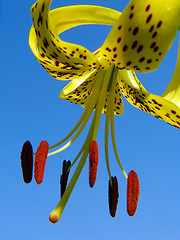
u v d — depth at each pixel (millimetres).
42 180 175
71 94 223
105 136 199
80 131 198
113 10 171
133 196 180
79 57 174
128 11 156
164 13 155
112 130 200
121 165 199
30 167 181
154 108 198
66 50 171
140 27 157
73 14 171
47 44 173
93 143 173
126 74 204
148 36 158
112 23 171
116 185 191
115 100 226
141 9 155
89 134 193
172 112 192
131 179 182
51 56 180
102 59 180
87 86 216
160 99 191
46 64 190
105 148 199
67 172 193
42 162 175
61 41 167
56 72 194
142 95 199
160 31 157
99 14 171
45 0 159
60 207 176
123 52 164
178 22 156
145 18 155
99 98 194
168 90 199
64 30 177
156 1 154
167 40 159
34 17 168
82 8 170
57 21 172
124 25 158
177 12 155
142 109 209
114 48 165
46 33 167
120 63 169
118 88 216
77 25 175
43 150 176
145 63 166
